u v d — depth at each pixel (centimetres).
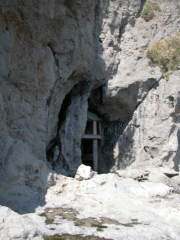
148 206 796
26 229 473
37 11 886
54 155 1348
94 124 1677
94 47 1467
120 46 1598
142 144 1569
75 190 870
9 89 845
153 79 1559
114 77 1562
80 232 518
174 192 1009
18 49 859
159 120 1528
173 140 1514
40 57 994
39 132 990
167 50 1548
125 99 1591
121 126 1678
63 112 1454
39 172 839
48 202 753
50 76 1061
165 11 1648
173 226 612
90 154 1688
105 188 900
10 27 795
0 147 713
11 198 684
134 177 1288
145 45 1592
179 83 1525
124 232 532
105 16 1509
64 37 1158
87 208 732
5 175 717
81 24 1259
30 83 931
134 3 1600
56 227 539
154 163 1489
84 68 1348
